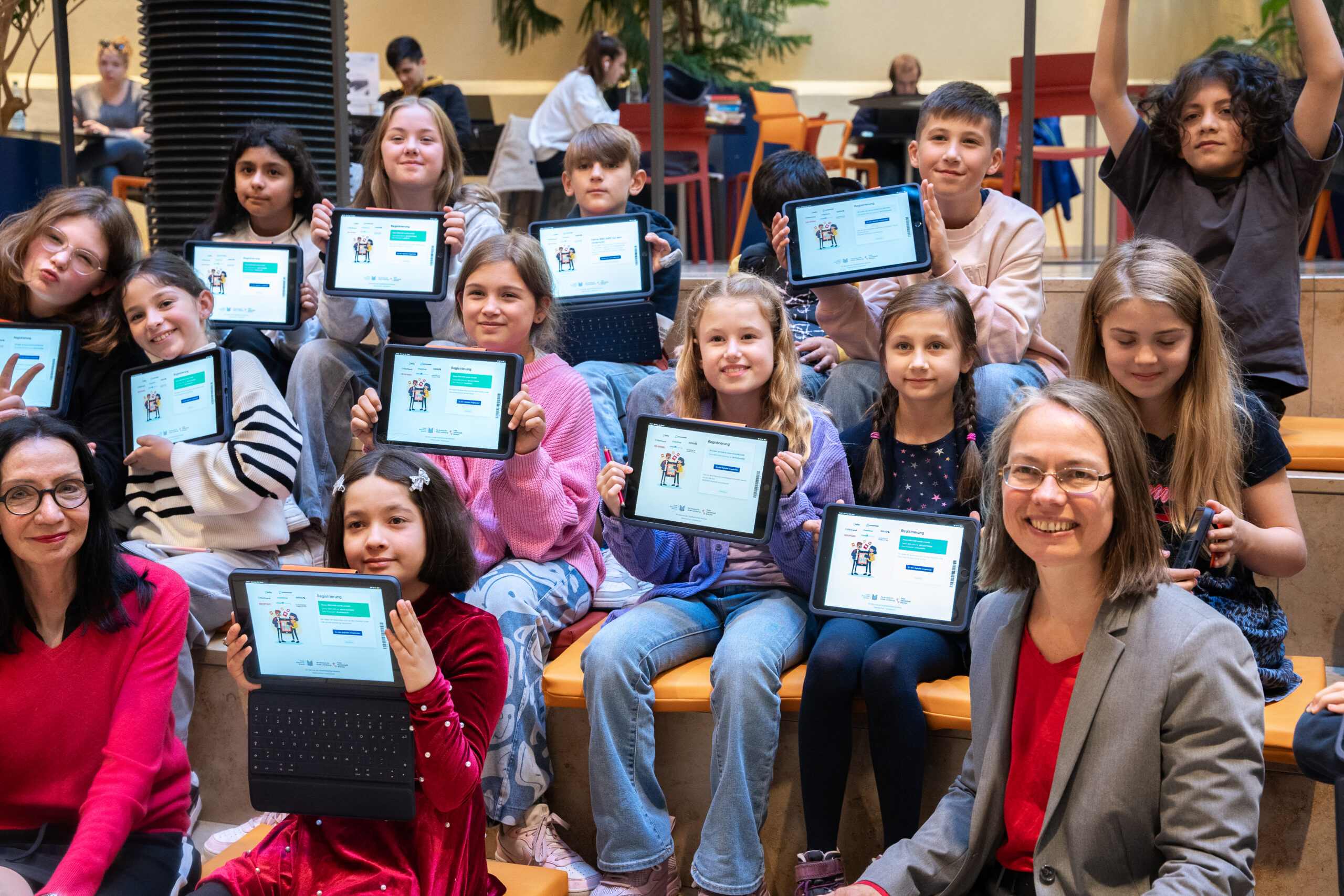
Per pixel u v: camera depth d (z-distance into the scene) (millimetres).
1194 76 2371
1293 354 2328
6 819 1672
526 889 1624
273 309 2658
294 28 3297
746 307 2100
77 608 1649
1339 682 1664
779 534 1987
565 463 2270
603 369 2676
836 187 3359
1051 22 6910
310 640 1472
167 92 3277
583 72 5367
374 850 1531
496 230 2877
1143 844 1369
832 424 2197
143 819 1653
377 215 2594
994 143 2541
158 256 2428
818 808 1831
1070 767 1375
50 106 4520
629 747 1918
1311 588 2223
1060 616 1453
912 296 2082
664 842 1921
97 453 2377
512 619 2053
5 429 1606
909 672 1811
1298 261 2377
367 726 1480
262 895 1521
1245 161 2375
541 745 2051
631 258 2721
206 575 2266
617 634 1958
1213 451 1757
